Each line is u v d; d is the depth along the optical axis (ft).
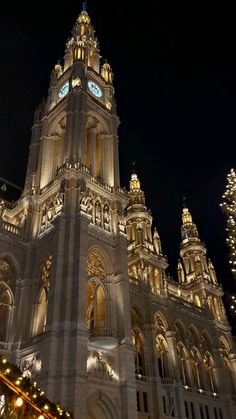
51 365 121.90
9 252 160.35
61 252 149.18
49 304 136.87
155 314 194.90
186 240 287.07
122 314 151.02
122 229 176.65
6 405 36.27
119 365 140.56
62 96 224.94
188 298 253.24
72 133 190.70
